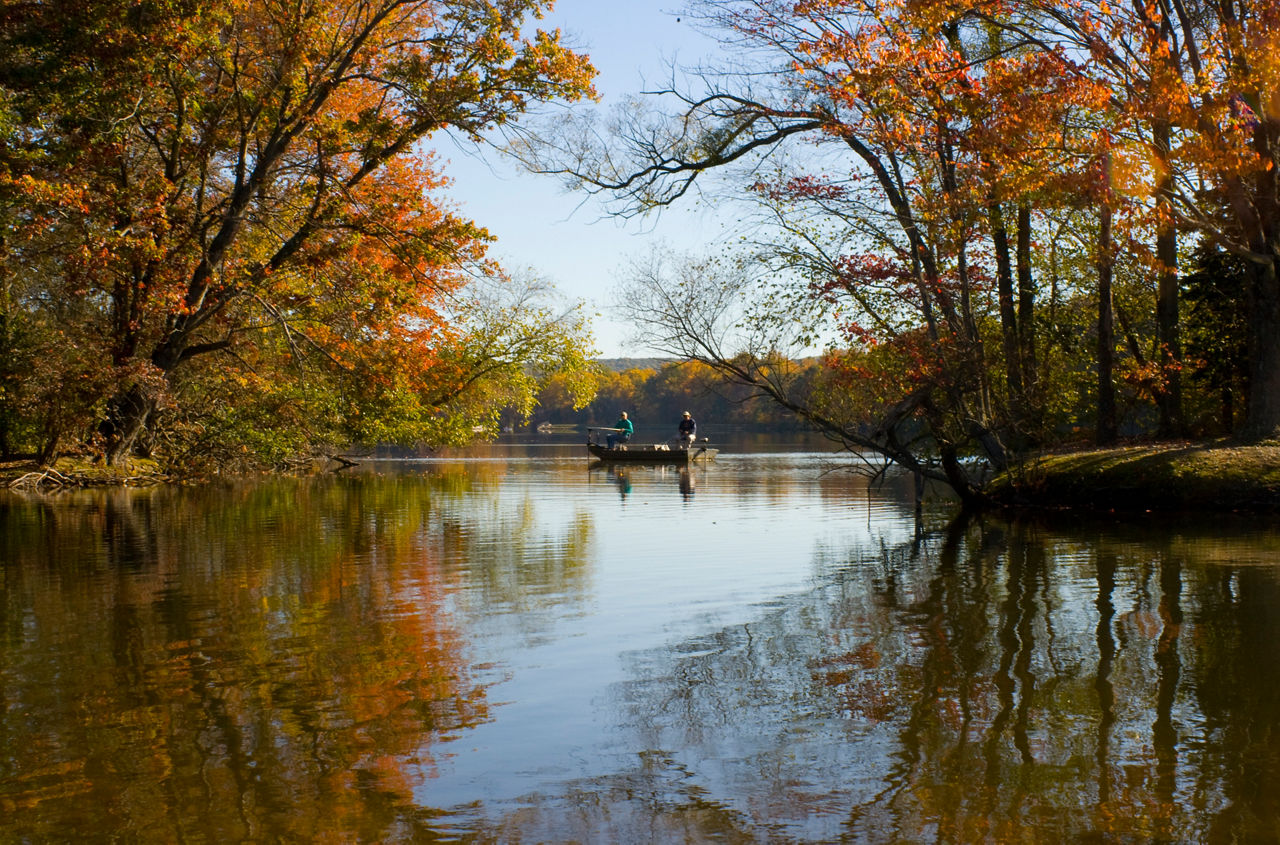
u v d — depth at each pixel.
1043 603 8.62
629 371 101.12
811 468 32.34
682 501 19.98
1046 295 24.80
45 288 25.28
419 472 31.78
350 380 27.05
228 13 21.92
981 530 14.22
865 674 6.46
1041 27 15.85
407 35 24.55
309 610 8.62
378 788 4.67
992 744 5.16
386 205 24.25
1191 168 16.42
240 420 29.09
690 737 5.34
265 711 5.78
